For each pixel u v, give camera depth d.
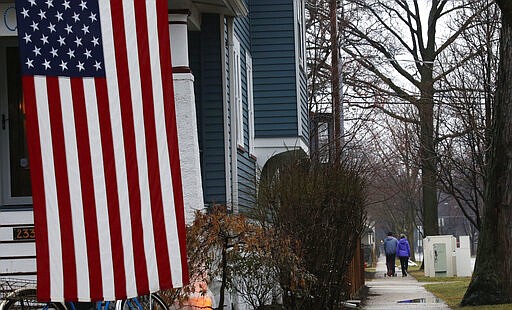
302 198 16.23
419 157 35.97
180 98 15.88
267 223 16.08
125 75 9.52
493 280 21.78
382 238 141.50
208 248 12.86
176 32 15.94
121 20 9.54
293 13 25.44
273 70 25.41
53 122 9.25
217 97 19.20
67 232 9.20
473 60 34.38
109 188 9.36
